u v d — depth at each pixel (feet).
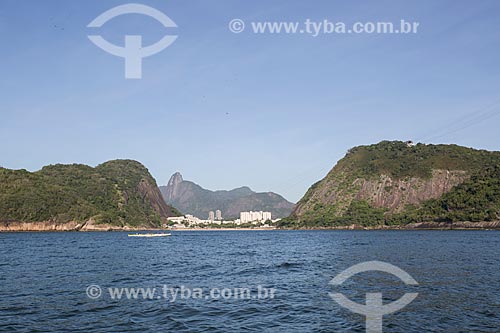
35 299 89.92
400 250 232.32
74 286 107.65
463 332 65.26
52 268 150.92
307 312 78.64
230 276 128.77
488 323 69.97
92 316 75.05
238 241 407.03
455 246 264.93
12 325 69.21
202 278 123.75
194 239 464.65
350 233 591.78
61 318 73.67
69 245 324.19
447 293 95.09
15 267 154.92
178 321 71.87
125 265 162.20
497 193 639.76
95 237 507.71
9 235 568.00
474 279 115.44
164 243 363.56
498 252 211.82
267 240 424.87
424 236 440.45
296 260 184.24
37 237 499.92
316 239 422.00
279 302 87.30
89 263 170.91
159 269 148.25
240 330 67.05
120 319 73.05
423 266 147.64
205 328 68.03
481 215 625.00
